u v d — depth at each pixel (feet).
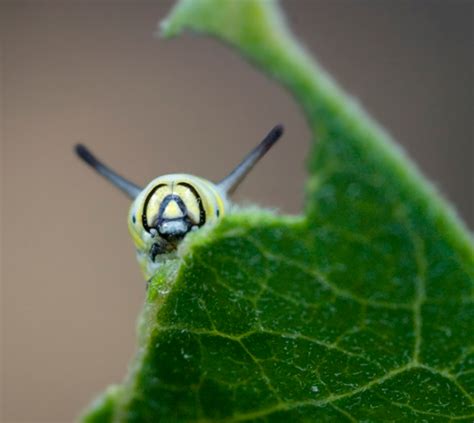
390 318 0.20
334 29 0.48
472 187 0.44
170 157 0.49
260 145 0.25
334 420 0.21
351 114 0.19
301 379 0.21
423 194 0.19
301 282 0.20
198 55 0.51
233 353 0.21
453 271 0.19
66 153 0.49
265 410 0.21
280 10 0.20
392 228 0.19
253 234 0.20
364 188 0.19
